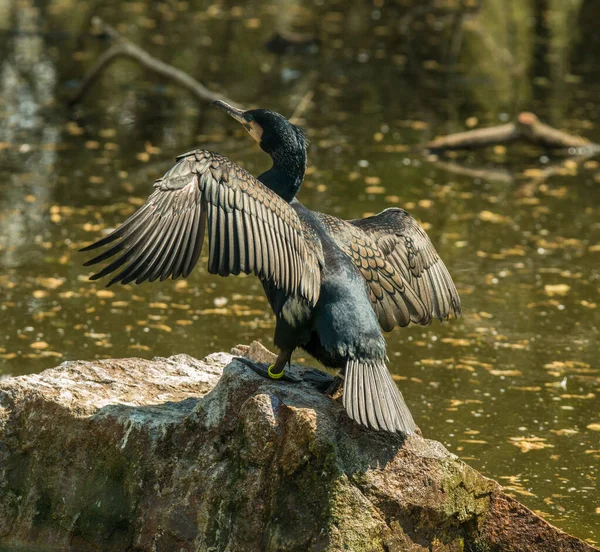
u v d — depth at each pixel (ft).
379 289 24.17
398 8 108.27
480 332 40.47
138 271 19.11
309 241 22.57
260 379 23.82
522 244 49.62
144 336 38.65
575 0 111.75
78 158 60.39
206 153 20.71
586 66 87.97
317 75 81.97
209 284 44.68
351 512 21.75
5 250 46.68
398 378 36.45
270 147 24.41
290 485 22.15
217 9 104.17
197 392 26.68
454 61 88.38
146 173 58.13
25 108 69.87
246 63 84.07
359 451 22.39
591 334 40.37
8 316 39.99
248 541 22.31
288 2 109.09
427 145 64.44
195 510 22.94
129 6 102.94
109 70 80.23
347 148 64.34
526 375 36.83
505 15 105.19
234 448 22.85
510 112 73.56
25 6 99.76
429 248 25.55
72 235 48.70
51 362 36.01
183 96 75.05
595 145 66.23
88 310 40.96
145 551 23.36
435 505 22.59
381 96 77.00
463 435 32.35
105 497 24.07
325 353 22.93
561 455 31.30
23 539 24.72
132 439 23.91
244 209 20.76
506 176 60.23
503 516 23.61
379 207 53.47
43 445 24.99
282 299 22.53
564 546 23.45
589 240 50.31
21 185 55.26
